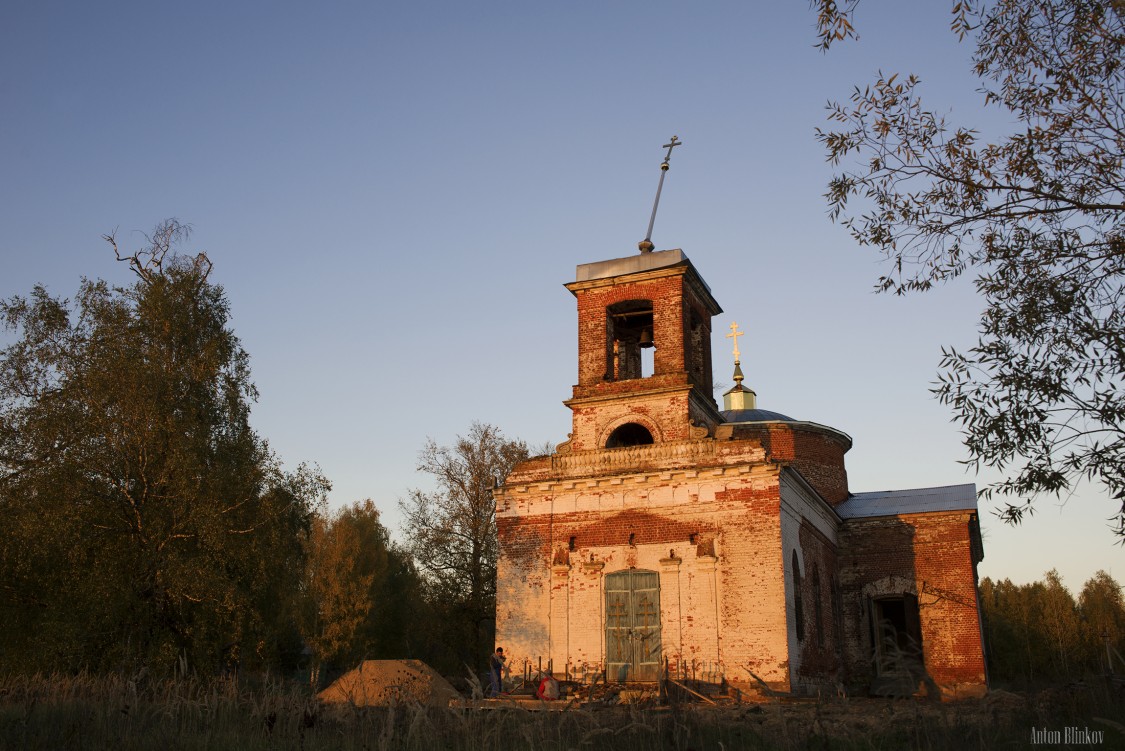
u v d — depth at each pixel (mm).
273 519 29875
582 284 33344
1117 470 13781
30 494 27391
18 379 29312
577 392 32219
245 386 32812
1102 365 14289
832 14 14078
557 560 29438
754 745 12695
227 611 27469
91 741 12891
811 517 32094
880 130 15867
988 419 14570
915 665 10188
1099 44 14406
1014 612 63875
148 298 31609
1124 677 16594
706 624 27078
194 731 13711
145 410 28906
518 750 12156
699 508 28344
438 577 48250
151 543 28062
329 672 54719
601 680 26719
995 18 14984
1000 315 14992
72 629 25594
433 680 24266
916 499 37844
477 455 49688
